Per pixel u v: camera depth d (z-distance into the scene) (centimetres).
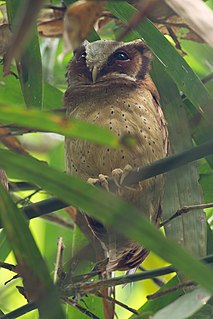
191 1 430
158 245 394
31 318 867
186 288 647
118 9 706
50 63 1102
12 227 498
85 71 975
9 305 966
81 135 396
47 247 1002
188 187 778
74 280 666
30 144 1287
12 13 723
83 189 407
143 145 887
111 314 748
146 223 389
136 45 1006
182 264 396
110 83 955
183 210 684
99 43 1006
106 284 645
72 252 875
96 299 824
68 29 440
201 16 427
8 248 859
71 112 934
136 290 1041
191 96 704
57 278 672
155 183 888
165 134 922
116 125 890
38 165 416
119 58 985
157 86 842
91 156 889
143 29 695
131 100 917
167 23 916
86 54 992
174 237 742
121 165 884
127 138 394
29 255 496
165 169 680
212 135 834
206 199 878
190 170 784
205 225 748
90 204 402
